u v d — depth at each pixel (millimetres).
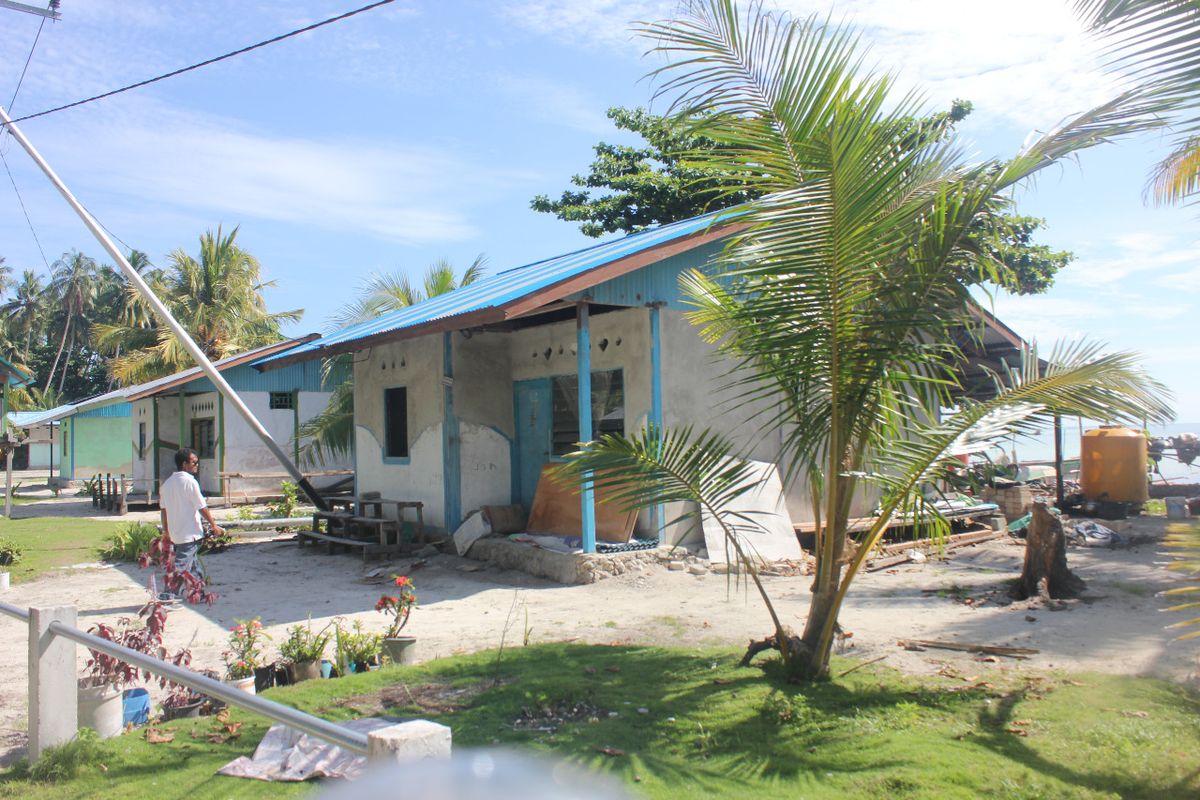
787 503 12430
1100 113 5211
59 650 4957
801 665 6199
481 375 13648
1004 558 11664
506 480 13797
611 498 6469
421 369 13906
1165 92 4363
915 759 4621
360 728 5195
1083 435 15195
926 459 5789
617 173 26906
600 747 4867
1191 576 4238
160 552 7332
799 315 5812
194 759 4934
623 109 27078
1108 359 5672
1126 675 6199
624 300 11164
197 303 36812
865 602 9156
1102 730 4988
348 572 12328
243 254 38094
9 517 21156
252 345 37125
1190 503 15180
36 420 22859
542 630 8359
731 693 5887
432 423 13578
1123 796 4145
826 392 6152
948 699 5684
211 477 24062
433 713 5625
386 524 13305
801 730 5156
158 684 6746
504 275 16406
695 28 5523
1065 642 7230
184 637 8422
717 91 5625
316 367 24703
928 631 7809
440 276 23578
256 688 6379
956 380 6492
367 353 15375
